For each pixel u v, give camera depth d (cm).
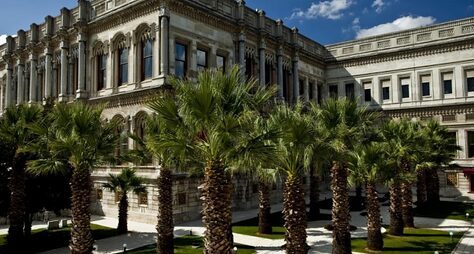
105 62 3659
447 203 3831
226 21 3734
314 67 5269
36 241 2369
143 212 3011
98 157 1742
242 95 1297
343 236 1766
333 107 1869
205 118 1219
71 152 1638
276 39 4444
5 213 2277
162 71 3089
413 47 4791
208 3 3562
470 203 3822
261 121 1569
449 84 4606
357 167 1991
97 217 3262
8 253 2056
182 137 1301
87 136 1641
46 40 4172
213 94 1207
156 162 2966
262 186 2470
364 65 5178
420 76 4784
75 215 1634
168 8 3177
